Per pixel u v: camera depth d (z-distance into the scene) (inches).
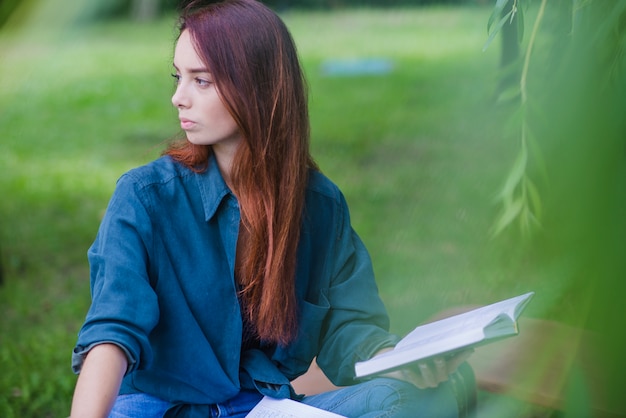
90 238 204.2
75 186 250.1
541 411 57.9
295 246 62.0
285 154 61.2
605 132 17.6
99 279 56.4
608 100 17.9
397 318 115.8
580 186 17.6
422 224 174.7
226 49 58.1
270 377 62.0
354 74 409.4
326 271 67.1
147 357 54.2
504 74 45.3
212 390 60.7
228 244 60.8
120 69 456.8
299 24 586.2
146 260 57.9
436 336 52.6
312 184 67.1
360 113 322.7
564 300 18.9
